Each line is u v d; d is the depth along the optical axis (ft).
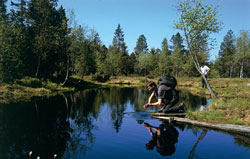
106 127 17.17
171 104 23.13
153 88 22.99
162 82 22.81
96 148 12.14
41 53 79.15
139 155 11.02
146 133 15.37
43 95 50.08
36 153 11.36
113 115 22.67
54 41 82.33
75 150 11.79
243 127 16.56
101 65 148.05
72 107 29.12
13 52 66.18
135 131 15.96
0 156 10.93
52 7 90.12
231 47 233.96
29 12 83.92
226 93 43.83
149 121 19.61
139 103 33.12
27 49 76.02
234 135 15.01
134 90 70.95
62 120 20.15
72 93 56.80
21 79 67.00
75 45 81.71
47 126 17.62
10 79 60.80
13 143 13.09
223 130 16.44
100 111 25.46
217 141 13.56
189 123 18.88
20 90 53.88
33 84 65.26
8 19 80.02
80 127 17.21
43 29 82.79
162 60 185.78
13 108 28.30
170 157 10.78
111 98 42.04
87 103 33.71
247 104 21.79
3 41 60.34
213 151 11.69
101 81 147.13
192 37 40.50
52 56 87.92
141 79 164.55
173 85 22.81
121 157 10.73
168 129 16.58
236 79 80.02
